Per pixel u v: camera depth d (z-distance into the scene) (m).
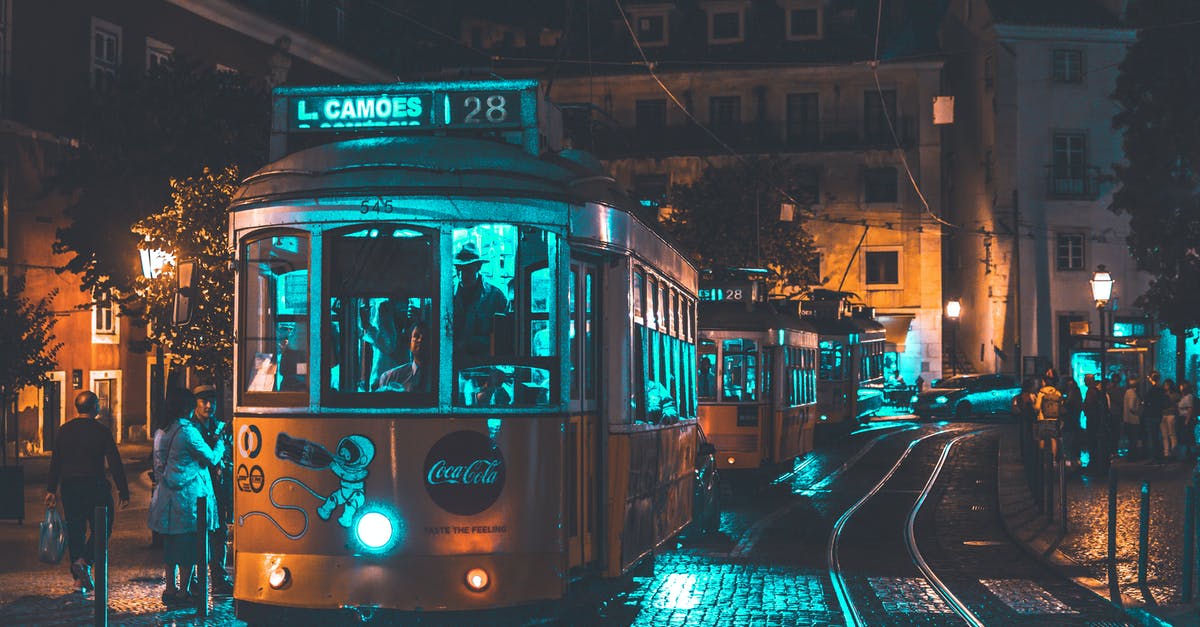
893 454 36.25
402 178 9.46
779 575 15.07
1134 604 12.52
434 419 9.33
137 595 13.18
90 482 13.34
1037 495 21.66
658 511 12.18
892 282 64.69
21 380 27.62
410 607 9.20
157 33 38.66
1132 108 40.88
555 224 9.69
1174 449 30.70
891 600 13.23
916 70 64.38
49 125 34.75
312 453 9.35
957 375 62.62
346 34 50.78
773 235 54.38
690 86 65.44
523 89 10.14
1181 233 39.84
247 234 9.68
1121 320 50.06
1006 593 13.73
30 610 12.22
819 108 65.12
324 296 9.44
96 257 33.06
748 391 24.45
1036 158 62.00
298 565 9.30
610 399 10.59
